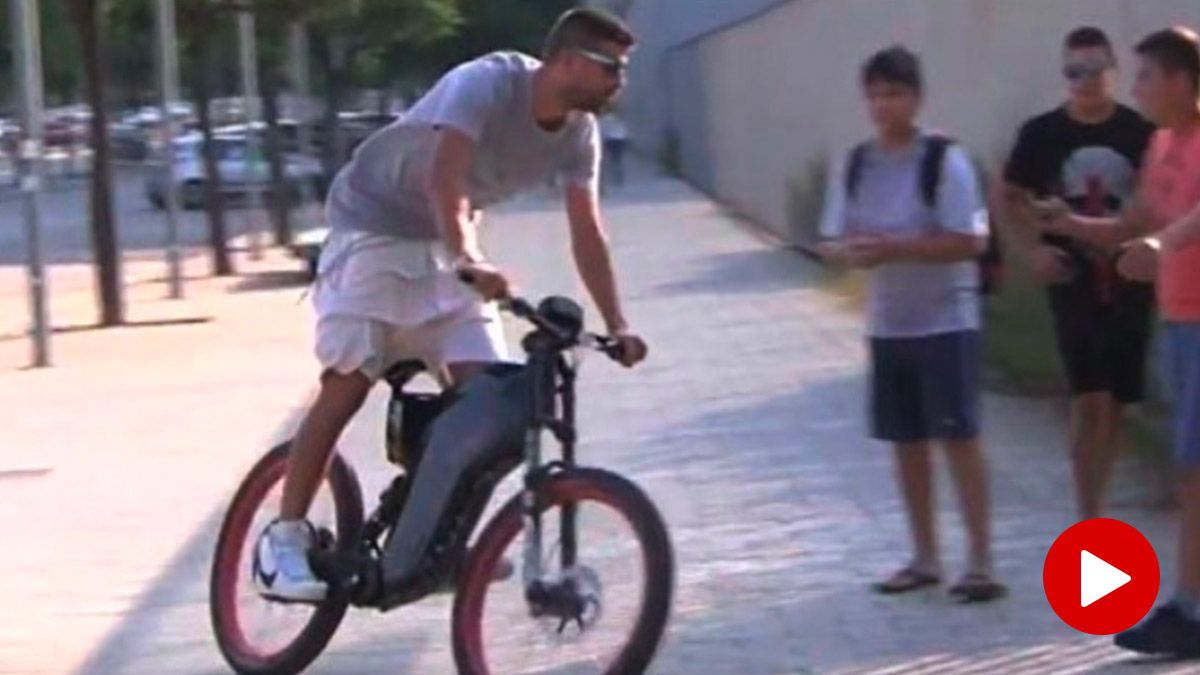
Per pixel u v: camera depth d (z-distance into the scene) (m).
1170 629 7.44
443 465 6.90
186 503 11.33
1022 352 13.22
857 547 9.47
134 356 18.72
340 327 7.09
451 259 6.71
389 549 7.07
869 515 10.15
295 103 44.97
